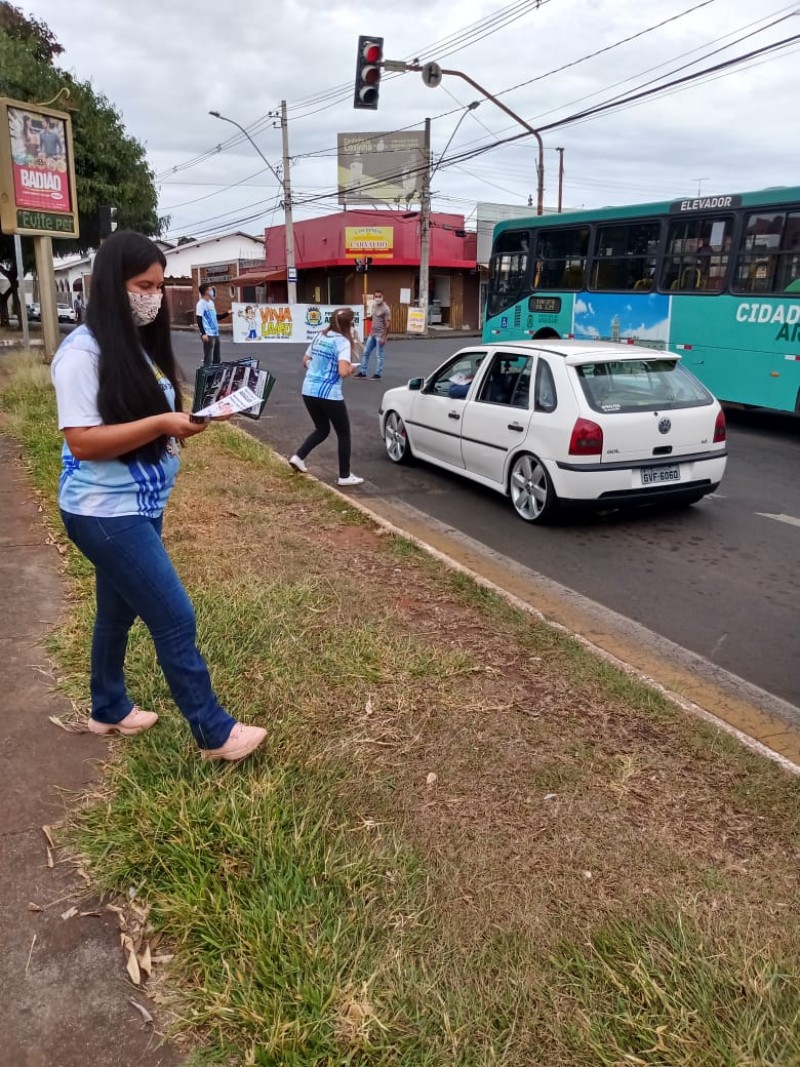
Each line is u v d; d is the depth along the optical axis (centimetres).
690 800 309
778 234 1124
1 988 221
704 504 800
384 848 271
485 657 423
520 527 720
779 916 251
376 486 858
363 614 466
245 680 379
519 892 256
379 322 1786
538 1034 209
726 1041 206
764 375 1162
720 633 506
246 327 3016
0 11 2808
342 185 4944
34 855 268
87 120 2894
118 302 251
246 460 876
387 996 215
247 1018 208
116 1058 202
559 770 323
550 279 1499
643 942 238
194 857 257
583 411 674
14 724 340
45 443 862
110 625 306
